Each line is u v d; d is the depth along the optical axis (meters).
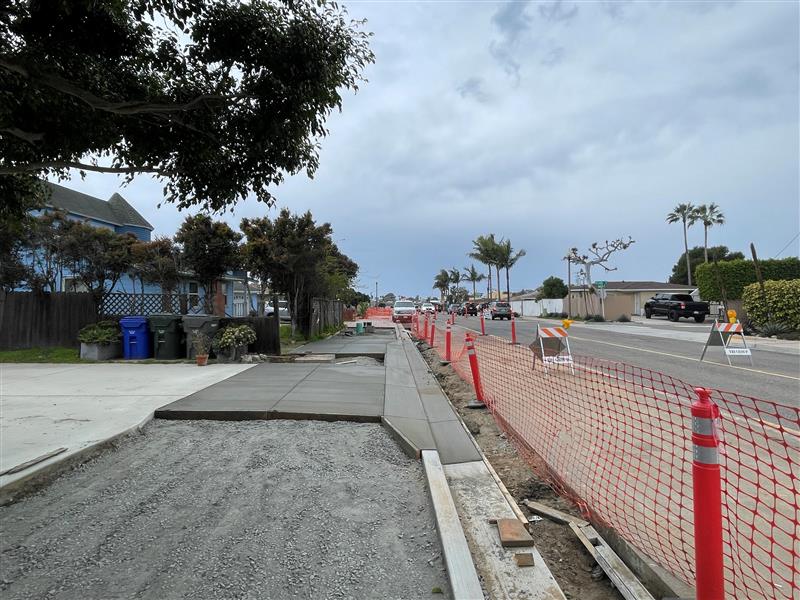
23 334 14.61
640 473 5.00
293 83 4.87
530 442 6.03
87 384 9.01
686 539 3.54
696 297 46.59
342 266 41.84
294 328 18.69
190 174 5.52
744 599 2.90
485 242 64.31
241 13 4.63
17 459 4.80
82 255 16.42
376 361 13.68
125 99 5.01
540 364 12.72
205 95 4.82
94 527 3.76
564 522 3.96
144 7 4.28
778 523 3.91
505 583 3.07
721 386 10.00
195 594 2.94
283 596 2.94
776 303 21.66
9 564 3.25
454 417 7.10
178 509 4.07
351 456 5.43
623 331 26.73
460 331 27.92
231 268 19.88
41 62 4.21
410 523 3.89
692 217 65.12
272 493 4.41
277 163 5.46
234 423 6.62
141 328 13.22
